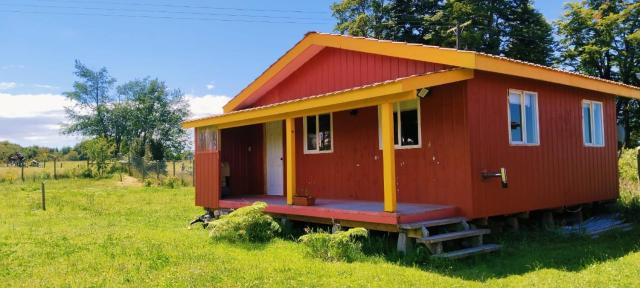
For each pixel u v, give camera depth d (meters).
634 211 11.51
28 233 10.98
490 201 8.94
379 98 8.53
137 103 60.06
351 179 11.35
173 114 61.28
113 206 17.59
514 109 9.72
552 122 10.58
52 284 6.57
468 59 8.23
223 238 9.79
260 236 9.80
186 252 8.50
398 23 32.59
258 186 14.18
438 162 9.34
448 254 7.60
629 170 17.62
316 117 12.30
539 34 29.45
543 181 10.10
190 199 20.17
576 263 7.49
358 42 10.41
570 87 11.27
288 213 10.40
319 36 11.24
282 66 12.20
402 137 10.13
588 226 10.70
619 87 12.14
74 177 32.00
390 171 8.27
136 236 10.45
